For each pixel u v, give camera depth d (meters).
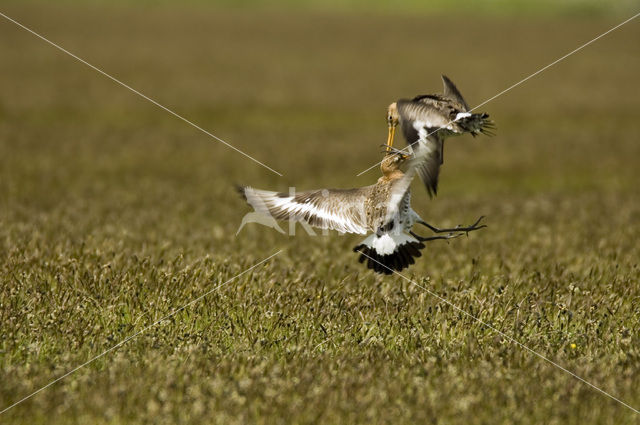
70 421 19.72
